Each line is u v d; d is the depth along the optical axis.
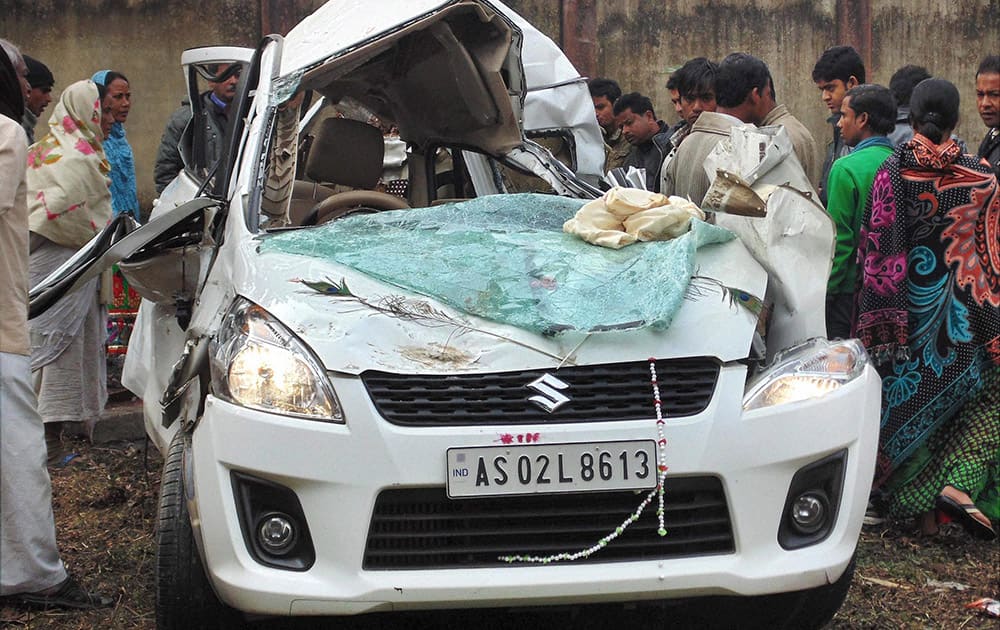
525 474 2.80
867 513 4.94
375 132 4.57
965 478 4.47
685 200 3.71
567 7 13.48
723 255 3.38
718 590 2.86
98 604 3.85
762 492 2.90
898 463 4.63
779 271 3.29
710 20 13.81
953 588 4.08
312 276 3.12
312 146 4.53
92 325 5.88
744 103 5.05
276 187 3.79
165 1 12.69
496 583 2.79
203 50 5.07
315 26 4.47
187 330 3.82
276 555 2.86
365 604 2.78
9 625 3.66
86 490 5.41
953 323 4.55
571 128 6.40
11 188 3.48
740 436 2.89
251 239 3.46
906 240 4.61
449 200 4.48
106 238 4.17
